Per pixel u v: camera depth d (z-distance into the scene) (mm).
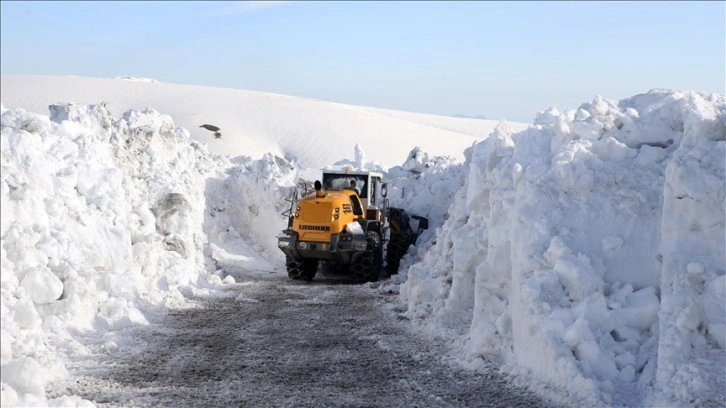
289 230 18453
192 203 19734
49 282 9906
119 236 12617
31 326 8883
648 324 8367
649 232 9117
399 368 9156
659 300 8484
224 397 7805
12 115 11758
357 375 8828
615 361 7988
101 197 13227
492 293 10148
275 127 79438
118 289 11828
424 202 22578
